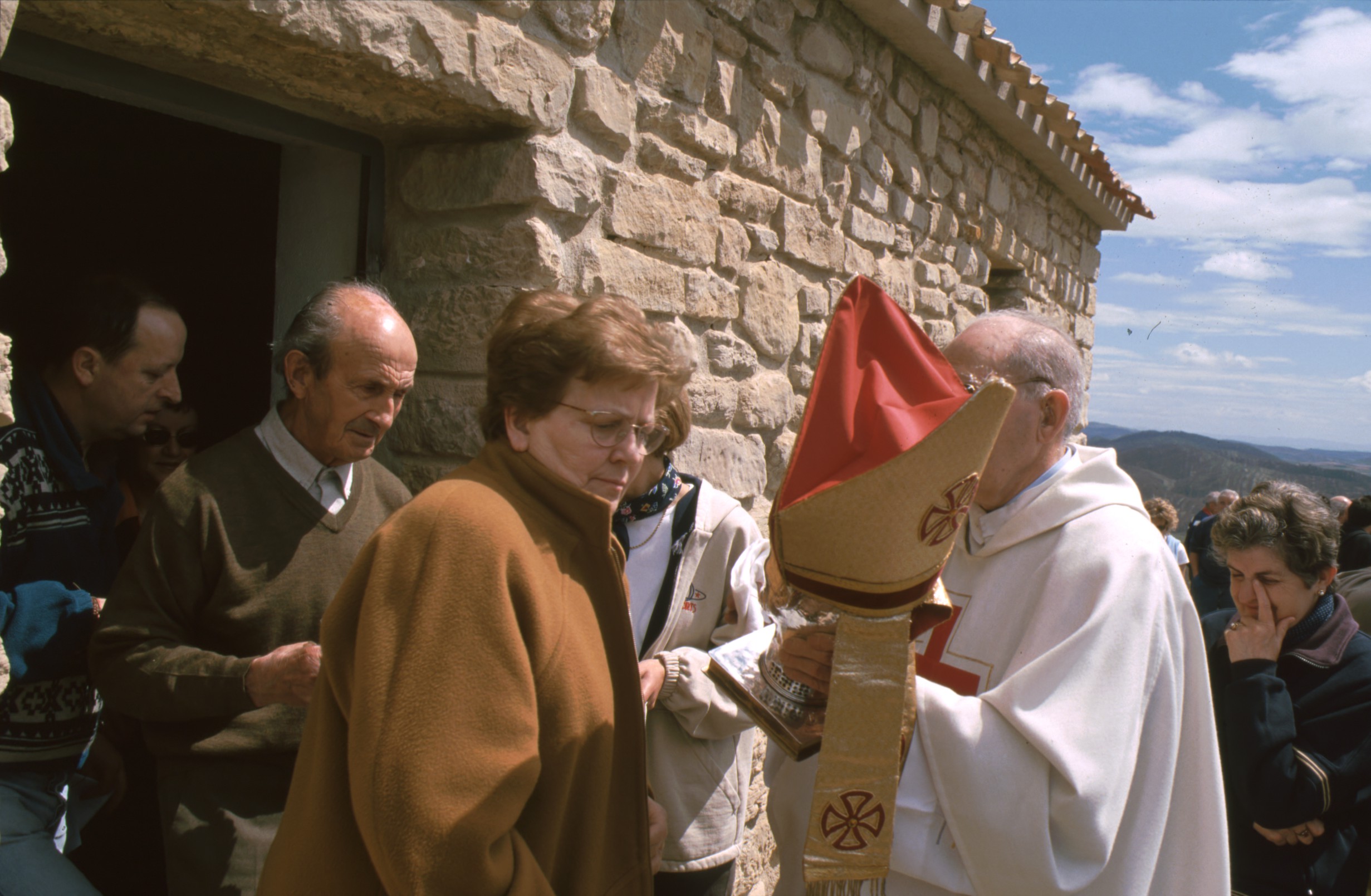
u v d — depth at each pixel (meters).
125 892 2.45
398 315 1.66
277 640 1.58
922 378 1.18
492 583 0.97
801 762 1.56
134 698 1.45
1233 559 1.98
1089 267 7.30
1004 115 4.51
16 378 1.57
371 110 1.97
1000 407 1.03
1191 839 1.46
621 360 1.07
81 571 1.62
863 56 3.41
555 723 1.02
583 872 1.07
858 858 1.17
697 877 1.87
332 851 0.99
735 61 2.70
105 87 1.68
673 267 2.49
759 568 1.80
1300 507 1.95
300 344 1.58
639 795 1.18
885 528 1.07
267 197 2.62
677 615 1.86
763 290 2.94
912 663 1.28
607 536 1.13
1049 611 1.39
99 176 2.89
